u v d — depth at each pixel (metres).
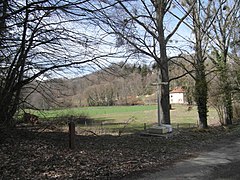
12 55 9.04
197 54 19.64
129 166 8.06
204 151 11.11
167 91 16.11
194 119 34.06
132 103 50.56
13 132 9.45
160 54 16.27
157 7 16.30
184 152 10.71
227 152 10.92
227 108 22.45
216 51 21.58
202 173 7.67
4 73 9.13
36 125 11.19
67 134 12.25
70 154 8.77
